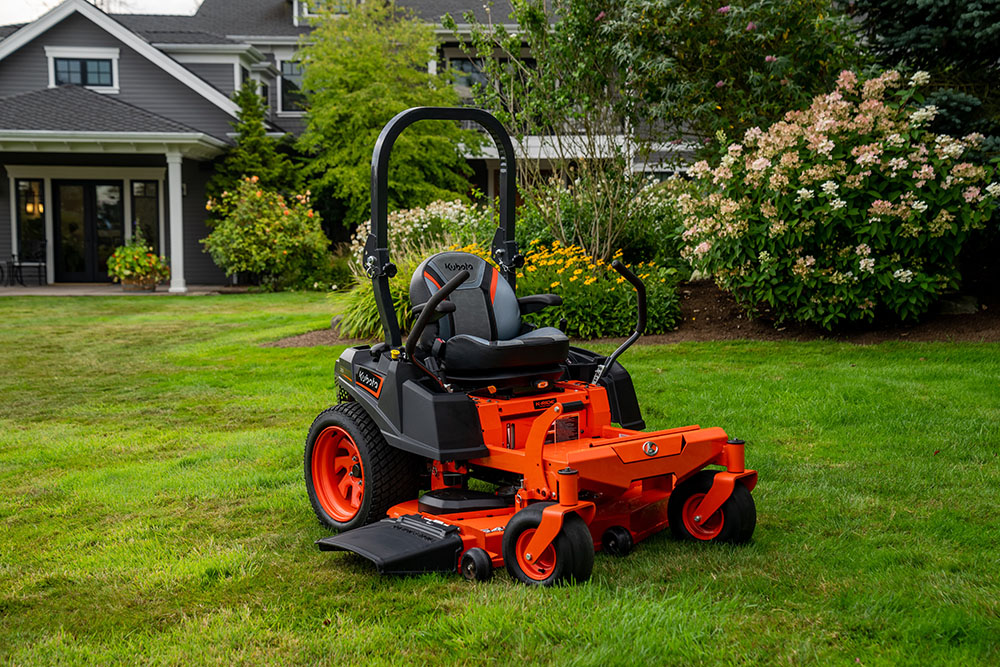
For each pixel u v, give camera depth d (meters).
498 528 3.71
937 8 9.32
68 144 18.33
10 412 7.46
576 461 3.46
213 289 19.70
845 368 7.46
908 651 2.93
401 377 3.96
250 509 4.75
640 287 4.29
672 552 3.92
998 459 5.25
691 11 9.84
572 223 11.65
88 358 10.10
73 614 3.42
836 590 3.44
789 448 5.70
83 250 21.50
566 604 3.26
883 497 4.68
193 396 8.02
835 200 8.12
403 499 4.22
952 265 8.58
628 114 10.83
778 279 8.77
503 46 11.32
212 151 20.59
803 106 9.74
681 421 6.34
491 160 24.34
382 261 4.14
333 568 3.84
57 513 4.76
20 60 21.58
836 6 10.70
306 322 12.87
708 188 9.41
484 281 4.36
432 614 3.31
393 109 19.98
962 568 3.68
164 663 2.99
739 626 3.12
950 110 9.43
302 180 20.91
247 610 3.38
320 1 22.67
